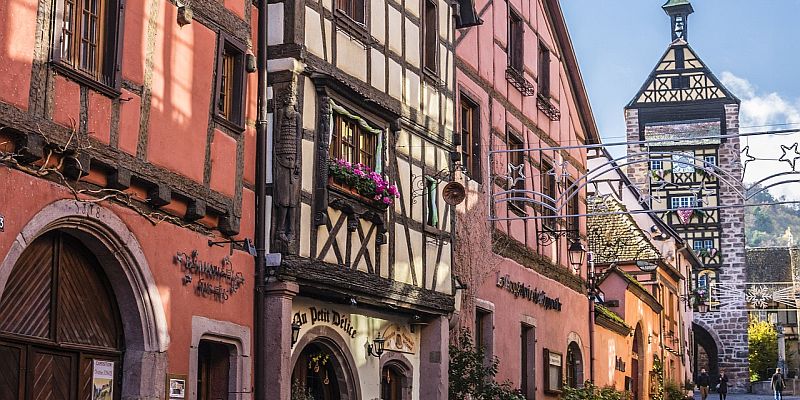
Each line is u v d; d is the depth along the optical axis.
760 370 64.25
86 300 10.62
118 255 10.60
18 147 9.16
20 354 9.75
